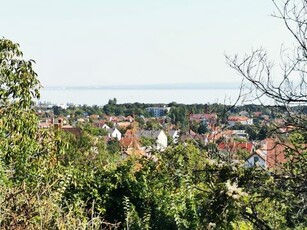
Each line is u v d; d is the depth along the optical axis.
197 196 5.41
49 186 5.51
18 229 4.71
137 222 7.10
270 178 4.91
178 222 6.85
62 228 4.89
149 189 7.61
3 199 4.85
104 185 7.77
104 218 7.34
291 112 5.27
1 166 6.41
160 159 7.70
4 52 9.44
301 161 5.21
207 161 5.87
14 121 8.94
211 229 4.82
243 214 4.91
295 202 4.89
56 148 9.30
